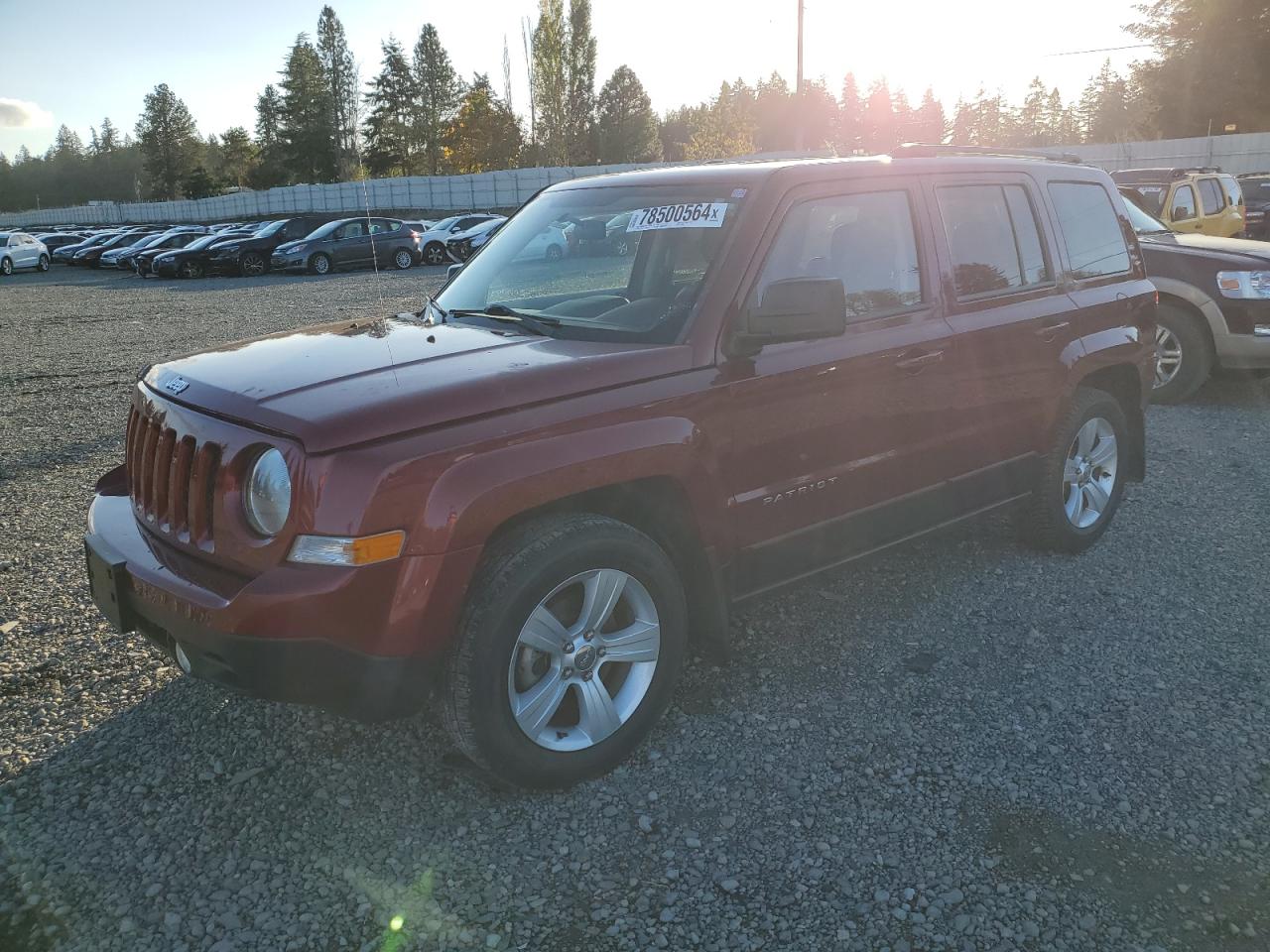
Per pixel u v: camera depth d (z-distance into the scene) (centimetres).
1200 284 802
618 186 396
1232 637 401
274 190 6656
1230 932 242
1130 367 499
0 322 1683
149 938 242
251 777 309
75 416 870
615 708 309
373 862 270
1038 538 480
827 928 245
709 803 296
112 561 292
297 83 9500
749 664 381
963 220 415
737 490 329
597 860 271
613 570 297
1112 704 350
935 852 273
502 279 391
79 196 16488
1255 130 4978
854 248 368
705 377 315
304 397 274
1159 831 280
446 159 9494
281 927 246
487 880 263
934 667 378
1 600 449
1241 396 867
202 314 1722
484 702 275
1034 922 246
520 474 271
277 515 261
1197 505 568
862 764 315
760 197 343
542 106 7019
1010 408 429
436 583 261
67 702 355
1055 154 495
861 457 368
